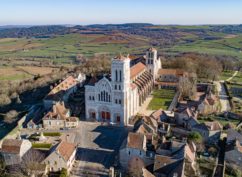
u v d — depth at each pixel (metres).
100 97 146.88
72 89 195.38
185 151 96.81
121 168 107.38
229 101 180.50
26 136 134.62
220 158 109.50
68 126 143.75
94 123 147.75
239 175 99.94
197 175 95.56
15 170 104.56
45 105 170.38
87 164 110.00
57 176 101.06
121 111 144.12
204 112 154.38
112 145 124.62
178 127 134.12
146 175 91.12
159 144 110.69
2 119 173.12
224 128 134.12
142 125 122.25
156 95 191.62
